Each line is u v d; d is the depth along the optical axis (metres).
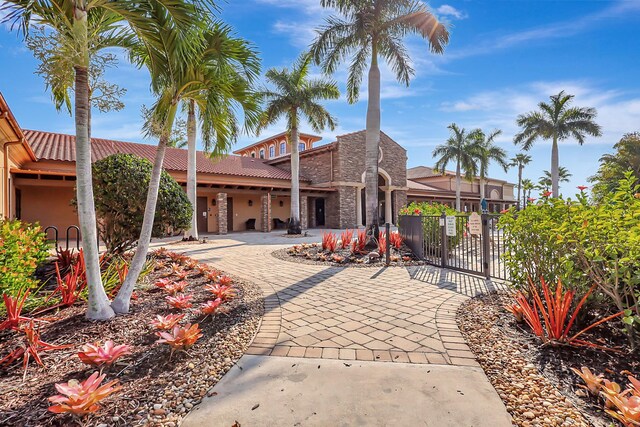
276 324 3.88
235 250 11.00
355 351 3.12
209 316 4.02
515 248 4.59
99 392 2.04
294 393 2.38
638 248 2.84
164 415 2.13
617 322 3.53
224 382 2.54
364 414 2.13
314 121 17.91
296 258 9.09
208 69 4.53
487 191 42.56
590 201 3.68
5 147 9.91
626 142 22.61
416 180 41.69
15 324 3.08
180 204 7.00
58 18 3.58
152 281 5.83
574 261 3.72
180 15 3.70
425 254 8.71
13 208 12.55
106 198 6.29
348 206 24.36
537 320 3.23
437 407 2.20
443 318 4.06
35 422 2.05
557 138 27.11
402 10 11.43
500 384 2.49
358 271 7.24
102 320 3.71
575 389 2.42
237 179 20.92
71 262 6.14
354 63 13.14
